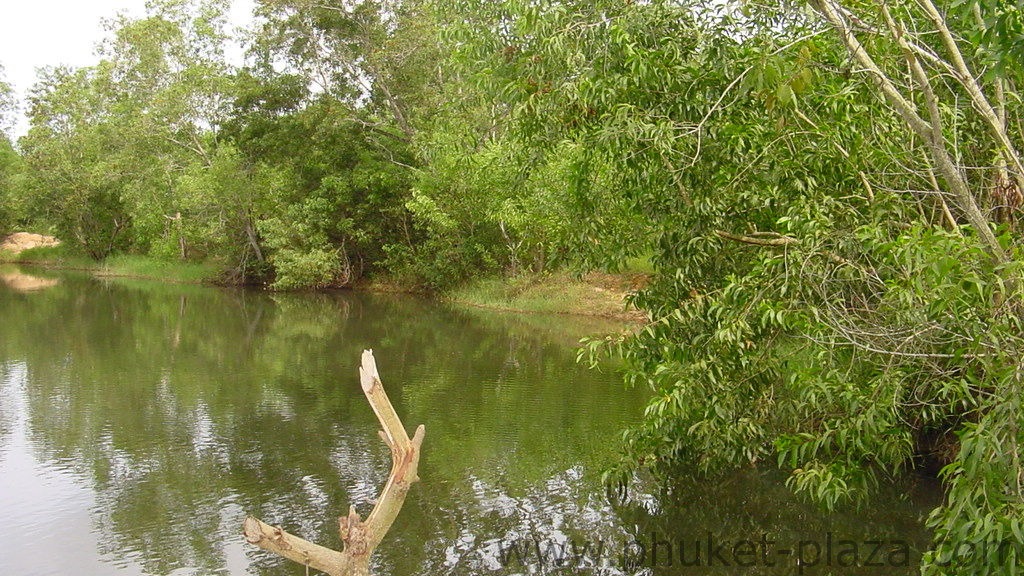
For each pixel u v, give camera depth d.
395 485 3.39
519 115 7.81
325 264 33.47
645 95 7.22
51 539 7.36
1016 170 5.62
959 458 4.39
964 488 4.30
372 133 33.78
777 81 5.39
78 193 47.41
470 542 7.31
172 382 14.43
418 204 29.69
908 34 5.62
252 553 7.07
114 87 42.78
